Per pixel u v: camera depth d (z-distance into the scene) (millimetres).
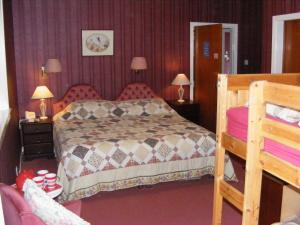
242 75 2520
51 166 4691
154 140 3867
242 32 6520
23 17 5176
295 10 4445
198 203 3545
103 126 4570
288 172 1762
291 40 4816
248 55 6555
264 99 1893
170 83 6223
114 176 3676
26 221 1619
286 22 4832
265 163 1941
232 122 2408
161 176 3854
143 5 5812
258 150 1983
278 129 1811
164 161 3842
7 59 3857
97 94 5641
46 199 1936
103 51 5684
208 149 4012
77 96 5523
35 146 4957
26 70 5297
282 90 1734
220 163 2562
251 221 2143
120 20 5715
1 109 3775
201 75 6230
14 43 5145
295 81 2652
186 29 6160
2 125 3020
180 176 3926
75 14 5441
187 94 6438
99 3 5547
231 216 3268
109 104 5320
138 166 3756
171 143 3889
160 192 3816
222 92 2482
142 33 5883
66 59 5500
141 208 3432
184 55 6234
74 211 2320
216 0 6246
